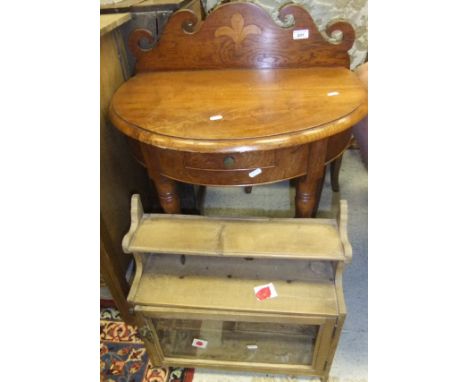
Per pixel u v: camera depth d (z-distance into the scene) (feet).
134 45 3.17
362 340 3.29
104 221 2.89
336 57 3.10
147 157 2.56
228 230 2.51
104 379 3.10
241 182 2.49
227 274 2.60
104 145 2.98
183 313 2.43
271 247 2.34
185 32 3.09
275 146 2.13
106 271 3.00
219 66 3.25
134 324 3.51
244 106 2.52
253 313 2.35
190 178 2.53
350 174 5.57
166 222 2.61
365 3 4.36
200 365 2.96
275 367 2.86
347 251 2.24
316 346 2.57
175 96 2.76
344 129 2.28
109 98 3.04
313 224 2.52
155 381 3.06
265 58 3.17
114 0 3.46
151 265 2.70
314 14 4.43
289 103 2.52
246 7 2.95
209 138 2.17
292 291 2.44
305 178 2.57
